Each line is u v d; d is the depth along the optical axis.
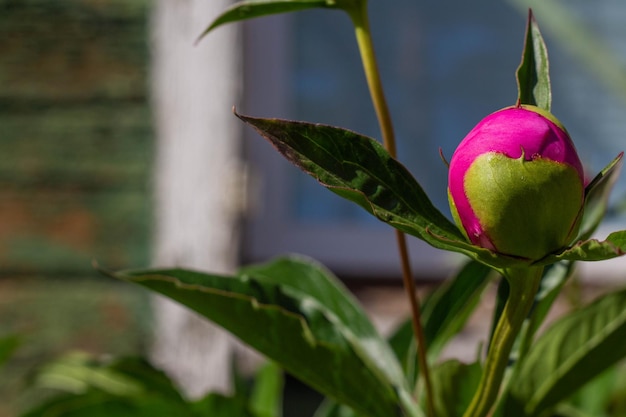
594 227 1.12
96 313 3.01
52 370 1.53
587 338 1.07
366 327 1.17
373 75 0.99
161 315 2.92
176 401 1.33
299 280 1.24
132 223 2.99
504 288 0.97
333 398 1.06
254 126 0.80
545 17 1.22
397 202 0.84
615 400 1.83
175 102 2.93
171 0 2.94
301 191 3.57
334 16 3.66
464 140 0.82
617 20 3.66
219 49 2.88
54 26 3.06
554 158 0.78
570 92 3.67
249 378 2.66
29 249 3.06
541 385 1.07
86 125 3.04
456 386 1.08
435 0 3.70
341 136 0.83
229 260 2.85
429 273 3.46
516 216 0.79
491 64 3.68
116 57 3.00
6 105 3.08
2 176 3.08
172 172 2.93
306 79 3.66
